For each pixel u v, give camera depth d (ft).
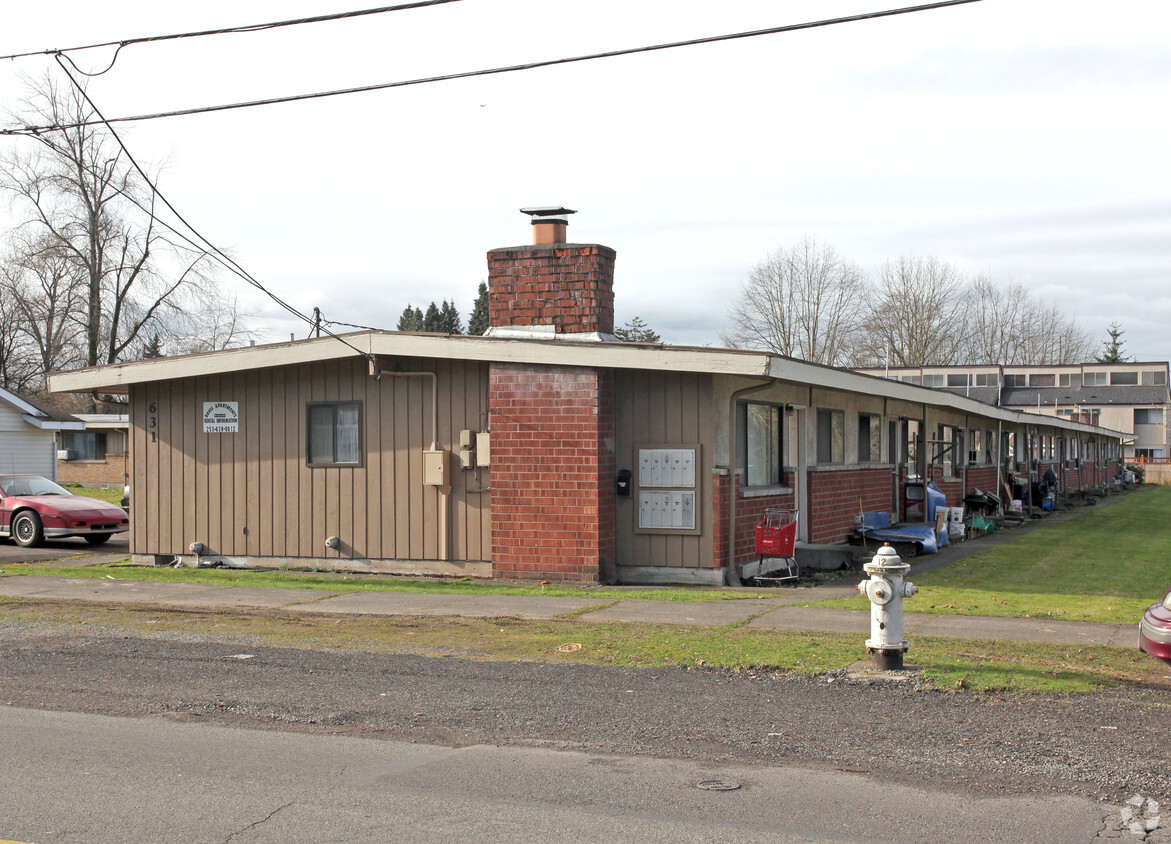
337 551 54.03
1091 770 20.48
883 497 71.41
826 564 57.47
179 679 29.22
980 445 101.40
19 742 22.91
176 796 19.15
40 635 36.27
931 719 24.41
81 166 145.48
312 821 17.79
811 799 18.86
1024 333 307.58
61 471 166.50
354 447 53.83
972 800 18.79
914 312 263.90
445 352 49.90
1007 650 31.68
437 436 51.98
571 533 48.47
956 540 75.41
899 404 75.66
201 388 56.90
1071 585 51.16
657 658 31.50
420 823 17.67
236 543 56.03
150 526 57.93
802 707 25.63
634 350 46.52
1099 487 156.97
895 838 16.97
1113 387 272.10
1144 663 29.96
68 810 18.38
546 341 48.01
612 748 22.30
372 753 22.00
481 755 21.83
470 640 34.68
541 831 17.28
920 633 34.60
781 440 55.72
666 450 48.88
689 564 48.67
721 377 48.67
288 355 53.21
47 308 163.84
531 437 49.08
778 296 231.09
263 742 22.90
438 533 52.06
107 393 63.05
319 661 31.60
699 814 18.10
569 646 33.32
